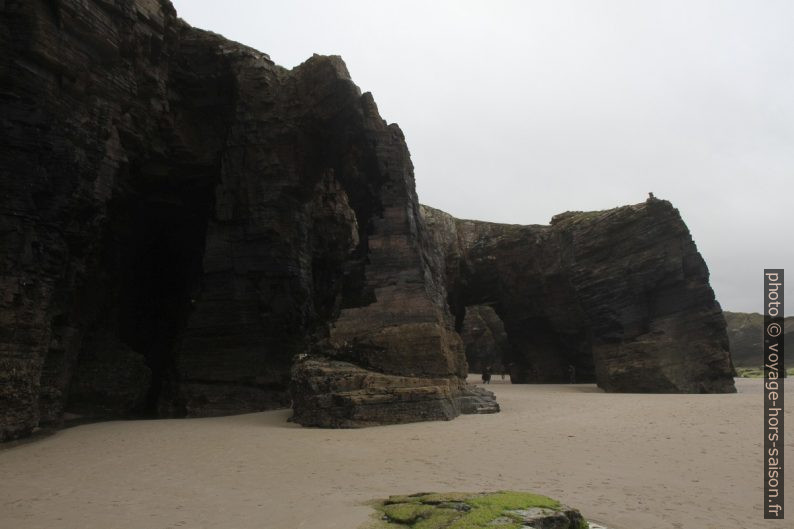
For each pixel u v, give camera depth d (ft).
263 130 95.30
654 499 33.94
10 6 61.62
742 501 33.50
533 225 160.97
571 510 26.45
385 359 74.33
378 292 80.07
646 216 119.55
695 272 115.44
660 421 62.59
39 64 63.21
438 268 97.91
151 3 84.02
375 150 87.97
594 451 48.14
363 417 65.46
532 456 46.68
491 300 168.96
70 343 74.13
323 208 116.88
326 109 93.30
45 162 63.52
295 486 37.86
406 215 84.53
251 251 92.73
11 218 60.29
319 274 114.32
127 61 78.18
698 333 111.96
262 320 91.50
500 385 148.15
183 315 94.89
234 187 94.22
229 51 95.96
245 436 60.49
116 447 55.72
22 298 60.49
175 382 87.81
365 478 40.04
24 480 41.81
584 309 125.29
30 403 60.85
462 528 23.50
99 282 84.12
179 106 95.35
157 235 102.73
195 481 40.11
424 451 49.80
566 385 141.18
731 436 52.75
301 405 70.85
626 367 111.14
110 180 76.74
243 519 29.71
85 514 31.86
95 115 71.31
